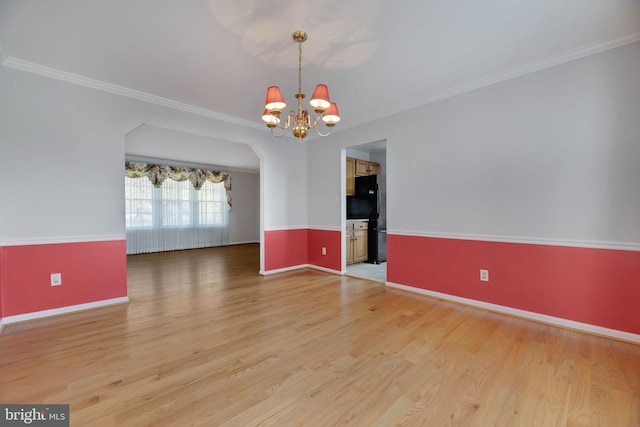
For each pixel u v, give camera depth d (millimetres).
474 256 3035
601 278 2330
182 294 3512
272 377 1791
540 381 1741
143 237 6879
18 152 2574
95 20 1969
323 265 4816
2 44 2262
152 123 3328
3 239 2512
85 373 1821
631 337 2207
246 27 2049
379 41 2227
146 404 1539
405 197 3623
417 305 3096
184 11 1875
